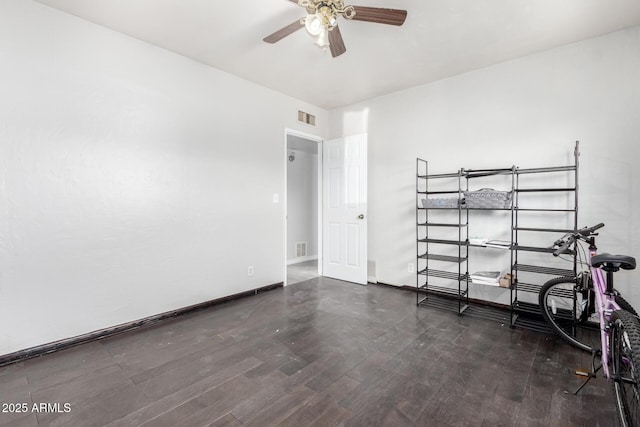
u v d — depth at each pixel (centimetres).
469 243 289
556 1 203
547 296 239
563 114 264
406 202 364
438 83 336
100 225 239
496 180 298
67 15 221
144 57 261
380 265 390
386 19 185
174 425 144
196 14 222
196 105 297
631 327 130
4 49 198
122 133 250
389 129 378
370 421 146
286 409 155
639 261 235
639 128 234
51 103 215
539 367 194
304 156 586
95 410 154
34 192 210
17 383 178
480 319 275
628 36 236
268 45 266
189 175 293
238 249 336
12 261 203
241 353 213
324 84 351
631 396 142
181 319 277
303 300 330
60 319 222
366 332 247
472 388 172
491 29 237
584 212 255
